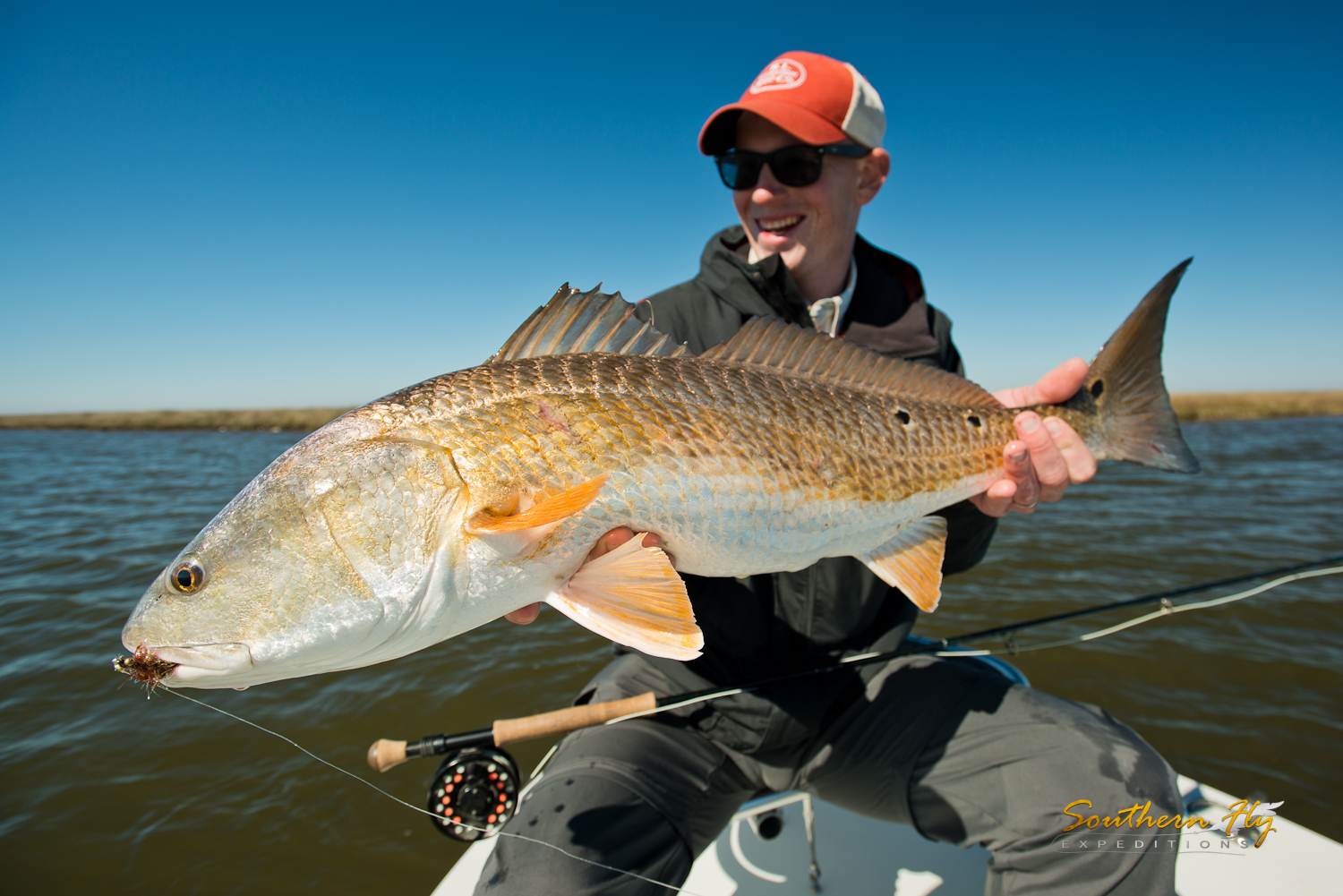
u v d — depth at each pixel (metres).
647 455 0.84
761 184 1.20
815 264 1.25
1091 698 2.09
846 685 1.11
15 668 2.37
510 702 2.14
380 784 1.74
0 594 3.11
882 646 1.14
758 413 0.91
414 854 1.53
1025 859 0.95
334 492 0.76
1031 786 0.96
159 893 1.44
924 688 1.08
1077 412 1.16
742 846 1.28
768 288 1.14
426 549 0.77
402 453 0.78
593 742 1.00
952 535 1.21
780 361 0.99
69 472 7.37
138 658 0.74
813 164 1.17
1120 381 1.18
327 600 0.76
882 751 1.07
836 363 1.02
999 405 1.11
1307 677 2.14
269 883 1.46
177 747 1.90
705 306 1.18
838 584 1.07
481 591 0.80
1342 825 1.55
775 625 1.06
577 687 2.24
